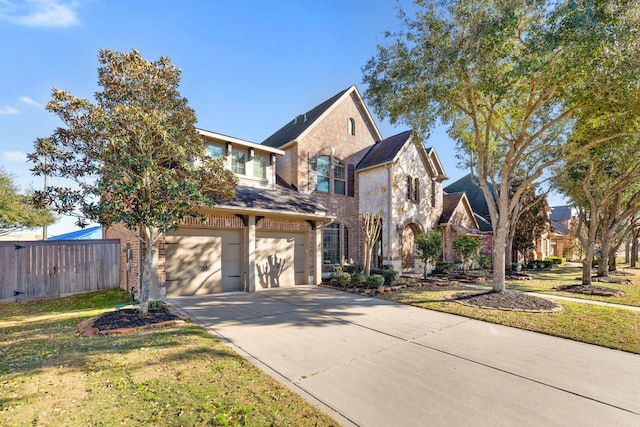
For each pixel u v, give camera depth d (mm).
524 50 8844
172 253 10812
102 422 3469
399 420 3684
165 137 6852
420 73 10633
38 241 11352
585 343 6523
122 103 7551
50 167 6977
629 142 11164
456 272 19734
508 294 10938
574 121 13625
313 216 13531
